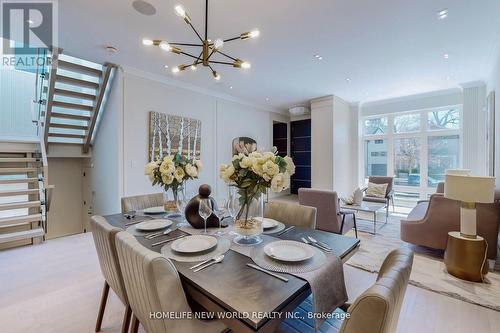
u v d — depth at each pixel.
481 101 4.74
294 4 2.42
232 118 5.83
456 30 2.92
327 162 5.83
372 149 6.48
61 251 3.08
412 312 1.91
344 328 0.73
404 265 0.90
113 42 3.19
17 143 3.97
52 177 4.84
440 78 4.56
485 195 2.22
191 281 1.03
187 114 4.89
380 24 2.79
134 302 1.23
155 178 2.01
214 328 1.12
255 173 1.42
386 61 3.79
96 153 4.71
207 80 4.67
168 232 1.66
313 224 1.95
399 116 6.08
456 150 5.34
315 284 1.03
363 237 3.70
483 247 2.32
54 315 1.87
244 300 0.89
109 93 4.16
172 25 2.78
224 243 1.44
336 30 2.91
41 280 2.38
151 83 4.34
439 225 2.85
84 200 5.23
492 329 1.71
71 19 2.68
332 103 5.73
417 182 5.83
